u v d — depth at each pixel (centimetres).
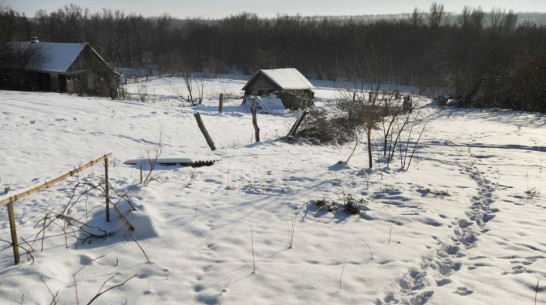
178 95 4262
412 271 493
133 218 606
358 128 1748
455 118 2812
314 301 423
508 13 9112
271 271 486
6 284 426
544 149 1495
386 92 1233
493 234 609
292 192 820
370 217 684
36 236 550
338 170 1031
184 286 454
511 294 430
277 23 10781
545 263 499
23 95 2403
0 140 1369
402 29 8325
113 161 1162
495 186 902
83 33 11056
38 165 1094
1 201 433
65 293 432
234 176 947
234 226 634
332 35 8881
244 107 3281
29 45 3753
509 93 3653
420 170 1070
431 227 641
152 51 10800
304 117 1653
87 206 709
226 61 9875
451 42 7250
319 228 632
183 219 654
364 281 463
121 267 496
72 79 3672
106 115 1998
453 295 429
